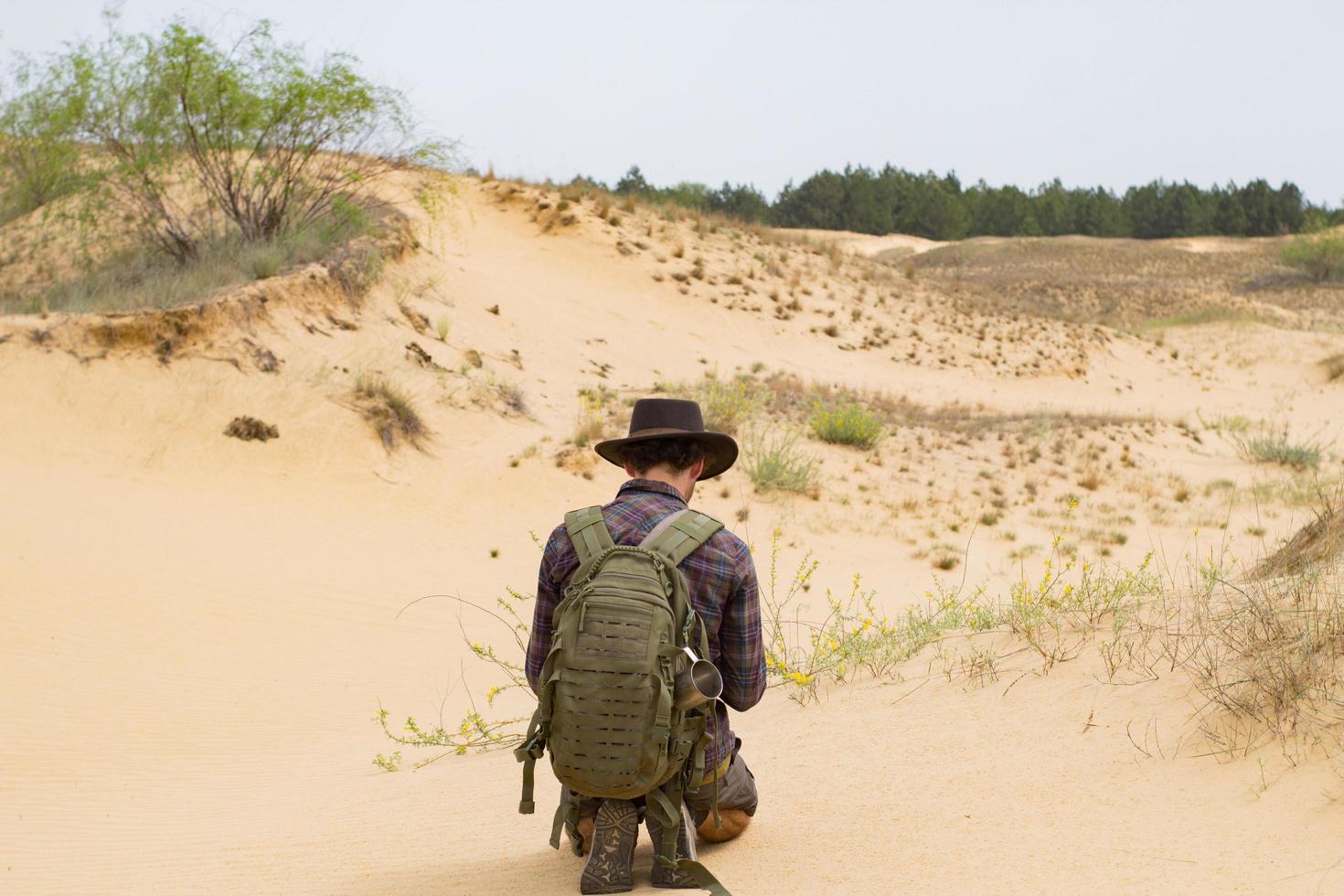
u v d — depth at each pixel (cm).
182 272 1770
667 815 275
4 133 1892
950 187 13562
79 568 1006
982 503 1752
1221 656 372
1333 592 381
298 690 833
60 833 498
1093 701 383
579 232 3039
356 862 370
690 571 278
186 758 675
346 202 2061
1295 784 288
